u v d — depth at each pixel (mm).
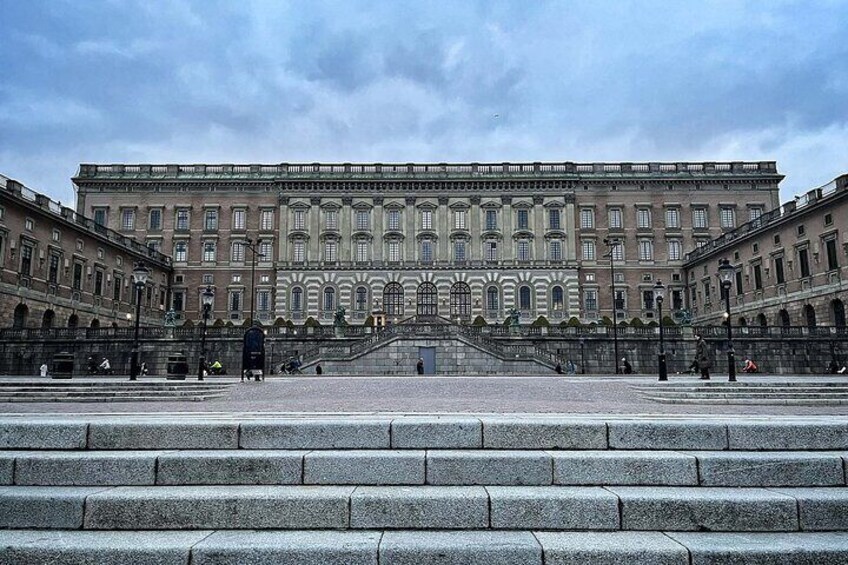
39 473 8430
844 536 7293
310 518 7637
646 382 28766
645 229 75375
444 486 8383
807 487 8305
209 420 9852
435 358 49844
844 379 28391
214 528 7609
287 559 6801
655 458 8445
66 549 6824
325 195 75500
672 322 58812
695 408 16516
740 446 9250
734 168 76000
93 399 19906
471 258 74250
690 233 75188
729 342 26078
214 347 51594
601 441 9312
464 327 51594
